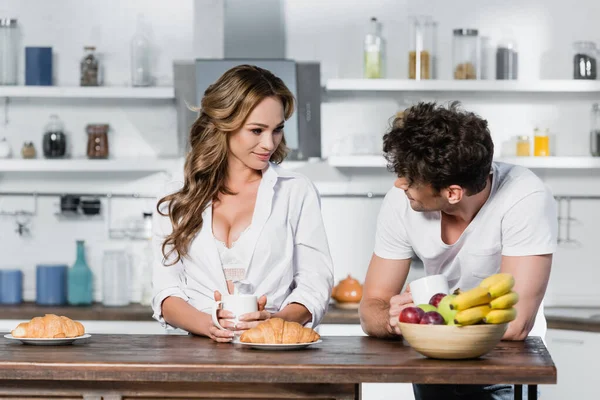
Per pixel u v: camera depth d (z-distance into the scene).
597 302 5.31
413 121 2.39
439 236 2.70
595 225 5.33
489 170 2.44
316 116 5.15
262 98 2.74
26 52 5.14
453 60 5.11
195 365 2.14
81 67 5.17
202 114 2.88
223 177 2.90
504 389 2.88
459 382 2.09
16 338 2.48
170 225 2.88
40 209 5.38
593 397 4.53
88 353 2.32
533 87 5.02
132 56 5.16
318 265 2.92
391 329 2.59
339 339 2.64
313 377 2.12
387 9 5.33
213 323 2.57
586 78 5.09
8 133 5.36
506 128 5.34
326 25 5.34
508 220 2.59
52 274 5.14
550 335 4.70
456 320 2.15
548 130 5.15
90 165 5.06
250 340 2.38
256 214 2.86
